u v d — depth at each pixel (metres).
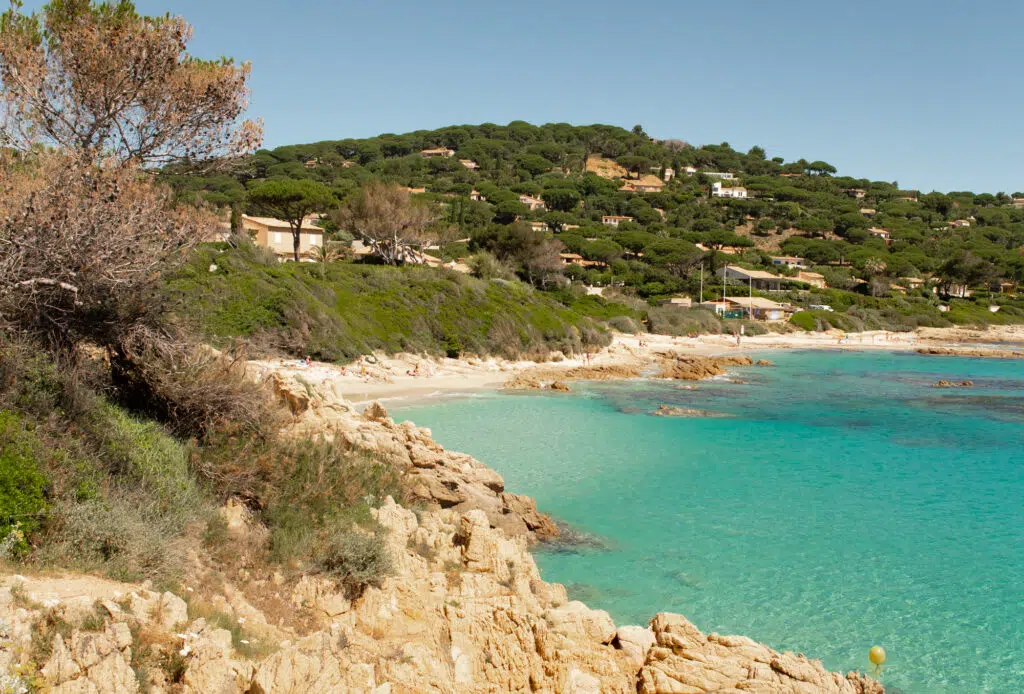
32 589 10.61
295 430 23.05
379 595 15.09
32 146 18.11
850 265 178.62
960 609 18.91
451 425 41.06
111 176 17.86
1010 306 154.88
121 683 9.20
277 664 10.31
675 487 29.81
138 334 18.52
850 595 19.62
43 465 13.36
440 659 13.23
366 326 63.28
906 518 26.33
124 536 13.09
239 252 62.06
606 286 127.94
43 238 16.48
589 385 59.91
